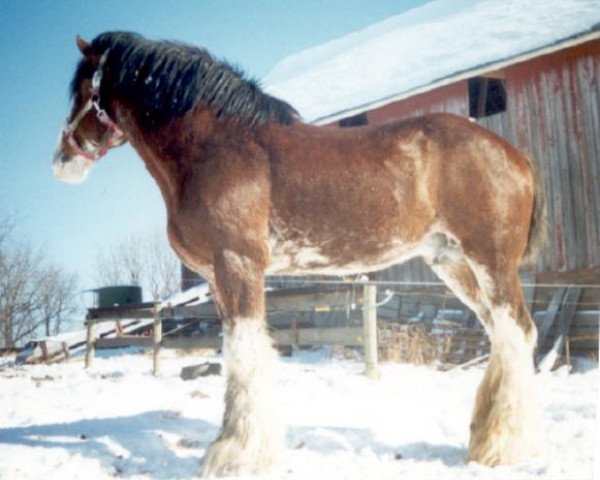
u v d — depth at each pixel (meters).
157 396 7.44
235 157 4.38
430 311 13.44
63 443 4.71
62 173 5.15
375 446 4.82
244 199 4.30
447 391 7.53
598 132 11.62
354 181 4.43
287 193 4.39
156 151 4.61
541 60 12.52
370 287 8.94
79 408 6.71
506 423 4.24
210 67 4.57
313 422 5.58
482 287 4.49
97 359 14.80
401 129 4.68
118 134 5.07
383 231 4.48
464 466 4.23
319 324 15.23
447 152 4.56
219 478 3.89
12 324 26.52
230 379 4.14
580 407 6.18
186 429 5.32
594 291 11.39
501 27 14.44
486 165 4.51
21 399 7.56
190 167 4.44
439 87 13.89
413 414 5.87
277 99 4.72
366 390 7.51
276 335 10.58
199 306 11.34
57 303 28.94
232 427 4.05
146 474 4.17
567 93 12.11
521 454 4.19
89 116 5.00
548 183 12.27
